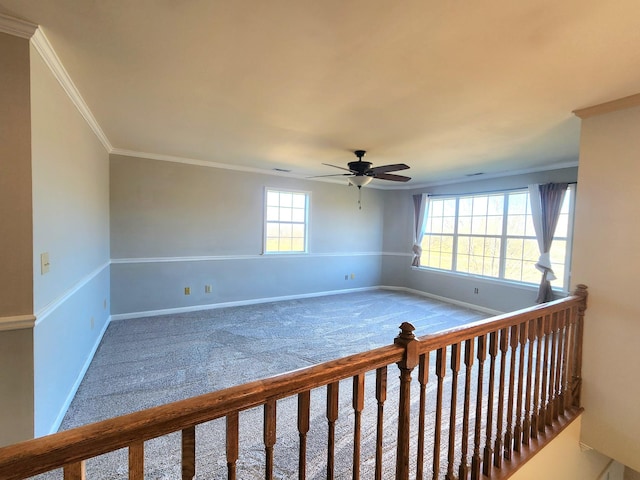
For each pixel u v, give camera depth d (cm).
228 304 513
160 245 452
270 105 245
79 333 264
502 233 511
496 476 168
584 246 240
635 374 219
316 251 607
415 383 283
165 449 194
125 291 431
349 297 607
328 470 105
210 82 208
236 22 146
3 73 155
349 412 238
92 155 305
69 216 230
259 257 540
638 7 129
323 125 289
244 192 517
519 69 183
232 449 84
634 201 216
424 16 138
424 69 185
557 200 428
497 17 138
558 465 221
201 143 366
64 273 219
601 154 231
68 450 63
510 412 179
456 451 198
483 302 530
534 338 194
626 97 215
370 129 298
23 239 163
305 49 168
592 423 238
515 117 260
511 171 488
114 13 142
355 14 138
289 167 506
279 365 308
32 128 163
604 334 231
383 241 697
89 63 187
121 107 255
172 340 366
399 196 684
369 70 188
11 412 164
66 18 146
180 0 132
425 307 541
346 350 347
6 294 161
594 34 148
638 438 218
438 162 436
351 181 403
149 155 430
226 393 82
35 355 169
